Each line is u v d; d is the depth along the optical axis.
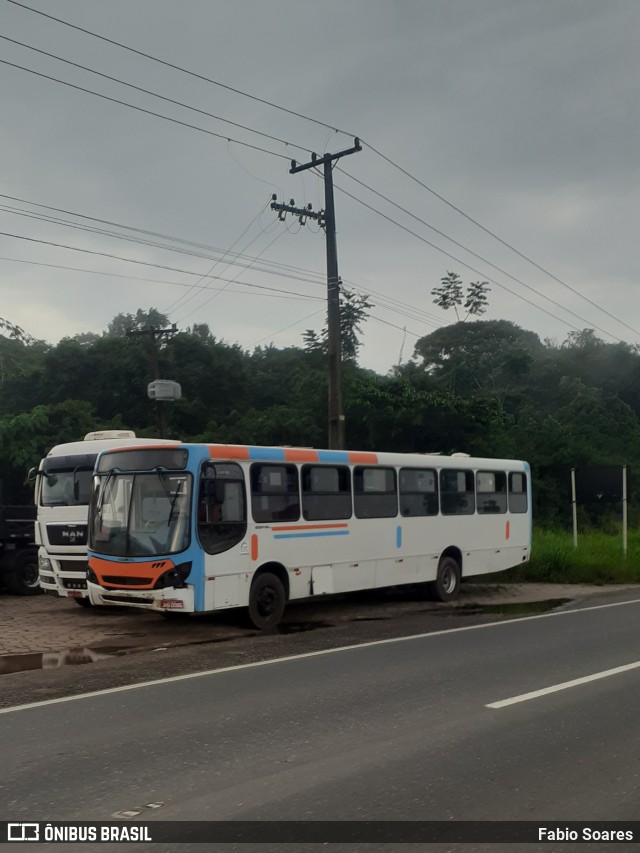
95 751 6.59
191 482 12.85
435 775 5.99
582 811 5.32
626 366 75.75
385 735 7.04
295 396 48.12
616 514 46.25
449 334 70.69
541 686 8.98
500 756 6.44
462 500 18.39
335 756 6.43
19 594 19.08
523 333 84.38
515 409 59.59
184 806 5.38
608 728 7.25
